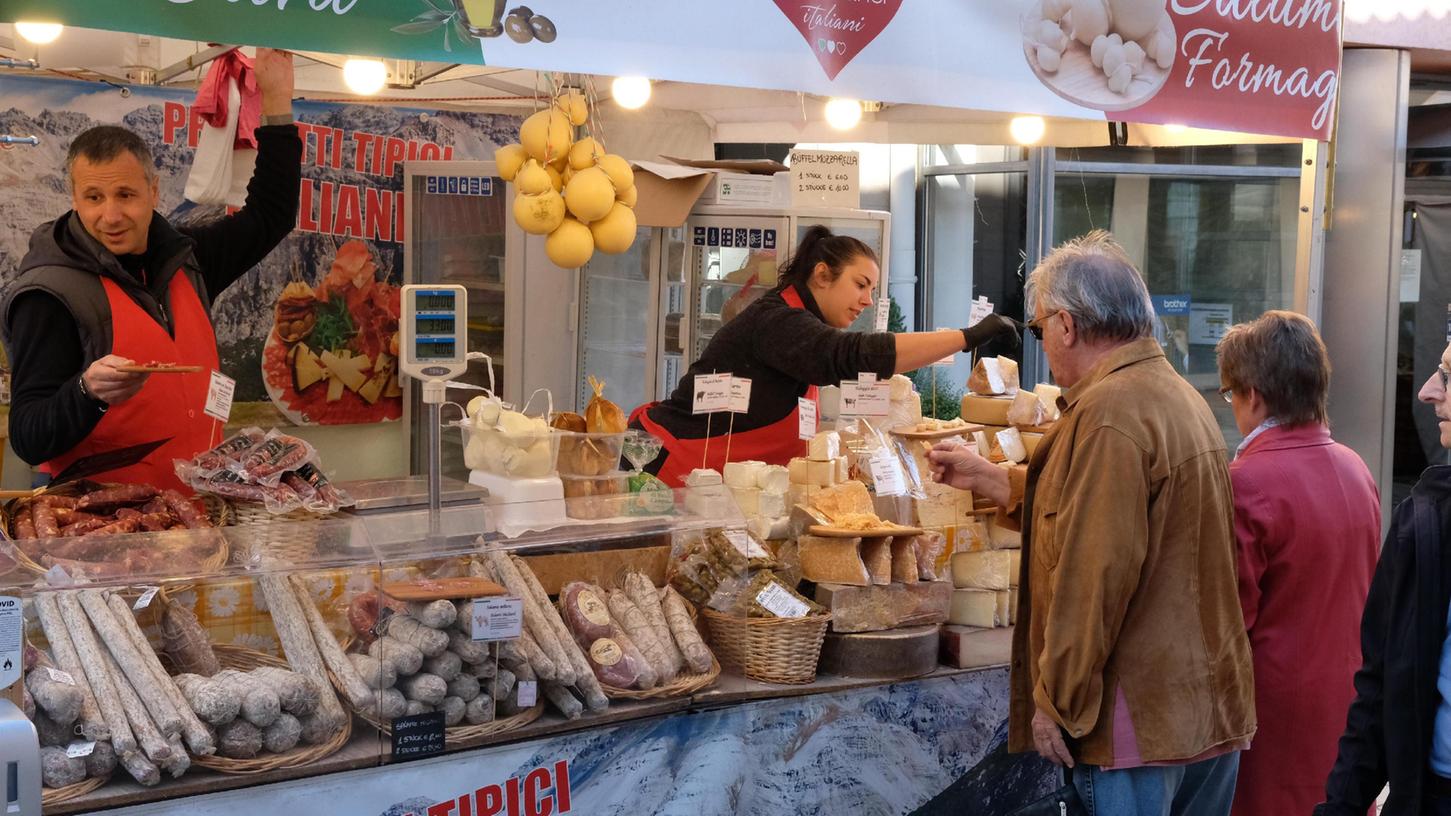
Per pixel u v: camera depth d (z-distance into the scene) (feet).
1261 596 10.81
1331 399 19.48
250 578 8.79
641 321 18.20
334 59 14.26
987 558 11.67
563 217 11.49
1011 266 25.09
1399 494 22.90
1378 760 8.25
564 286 19.25
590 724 9.63
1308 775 10.77
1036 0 11.13
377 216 19.31
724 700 10.25
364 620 8.95
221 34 8.18
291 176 13.44
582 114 11.61
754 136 18.48
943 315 26.94
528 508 10.03
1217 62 12.10
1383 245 18.98
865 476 11.90
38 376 10.85
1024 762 11.89
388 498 10.48
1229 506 9.57
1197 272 24.29
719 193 16.55
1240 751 10.85
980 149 25.58
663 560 10.53
